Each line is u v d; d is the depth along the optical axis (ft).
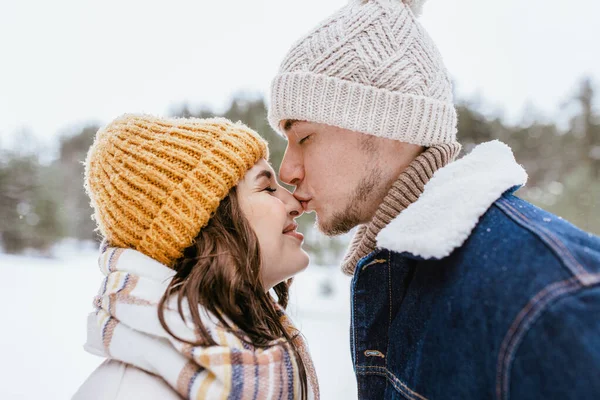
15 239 44.19
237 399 2.36
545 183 41.16
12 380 10.25
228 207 3.13
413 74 3.04
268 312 3.22
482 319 2.11
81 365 11.44
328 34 3.16
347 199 3.18
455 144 3.26
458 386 2.15
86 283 24.32
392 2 3.27
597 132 44.68
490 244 2.28
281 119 3.35
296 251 3.38
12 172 48.88
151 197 2.98
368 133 3.02
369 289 3.14
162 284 2.78
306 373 3.32
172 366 2.43
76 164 54.80
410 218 2.55
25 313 16.98
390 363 2.76
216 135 3.20
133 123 3.27
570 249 2.02
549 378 1.77
